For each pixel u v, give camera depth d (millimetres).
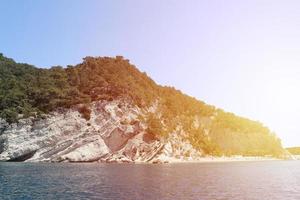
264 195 46906
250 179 71875
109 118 136875
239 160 183875
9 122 124062
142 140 139750
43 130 124375
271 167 125438
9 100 130750
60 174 71375
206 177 72062
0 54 166750
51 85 146125
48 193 43906
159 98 176750
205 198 42188
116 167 98438
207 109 199625
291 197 45656
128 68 179250
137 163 127125
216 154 176125
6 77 147500
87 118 133750
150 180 61750
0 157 116312
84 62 168125
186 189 50000
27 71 155375
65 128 127312
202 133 182250
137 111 149000
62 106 133500
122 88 151500
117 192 45281
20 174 69812
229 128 197625
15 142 119625
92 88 147000
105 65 166750
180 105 186500
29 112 127812
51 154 120375
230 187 54906
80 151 122562
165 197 41844
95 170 84312
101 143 128000
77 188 49062
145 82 179375
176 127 167875
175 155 151625
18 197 40562
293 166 136125
